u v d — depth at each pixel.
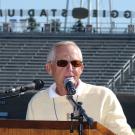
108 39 62.47
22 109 39.66
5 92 9.50
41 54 61.94
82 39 62.66
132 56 59.62
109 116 9.48
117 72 58.69
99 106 9.50
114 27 63.84
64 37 62.97
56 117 9.62
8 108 39.75
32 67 60.50
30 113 9.85
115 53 61.03
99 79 58.28
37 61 61.22
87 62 60.44
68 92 8.69
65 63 9.23
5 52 62.31
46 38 63.06
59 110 9.62
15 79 59.53
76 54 9.27
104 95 9.59
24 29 65.25
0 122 7.96
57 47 9.33
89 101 9.55
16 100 39.69
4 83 59.25
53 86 9.82
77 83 9.66
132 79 57.25
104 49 61.66
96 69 59.41
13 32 63.84
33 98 9.91
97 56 60.97
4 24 64.69
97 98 9.55
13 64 61.09
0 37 63.50
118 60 60.28
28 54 62.03
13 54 62.06
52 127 7.90
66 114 9.57
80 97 9.57
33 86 9.51
